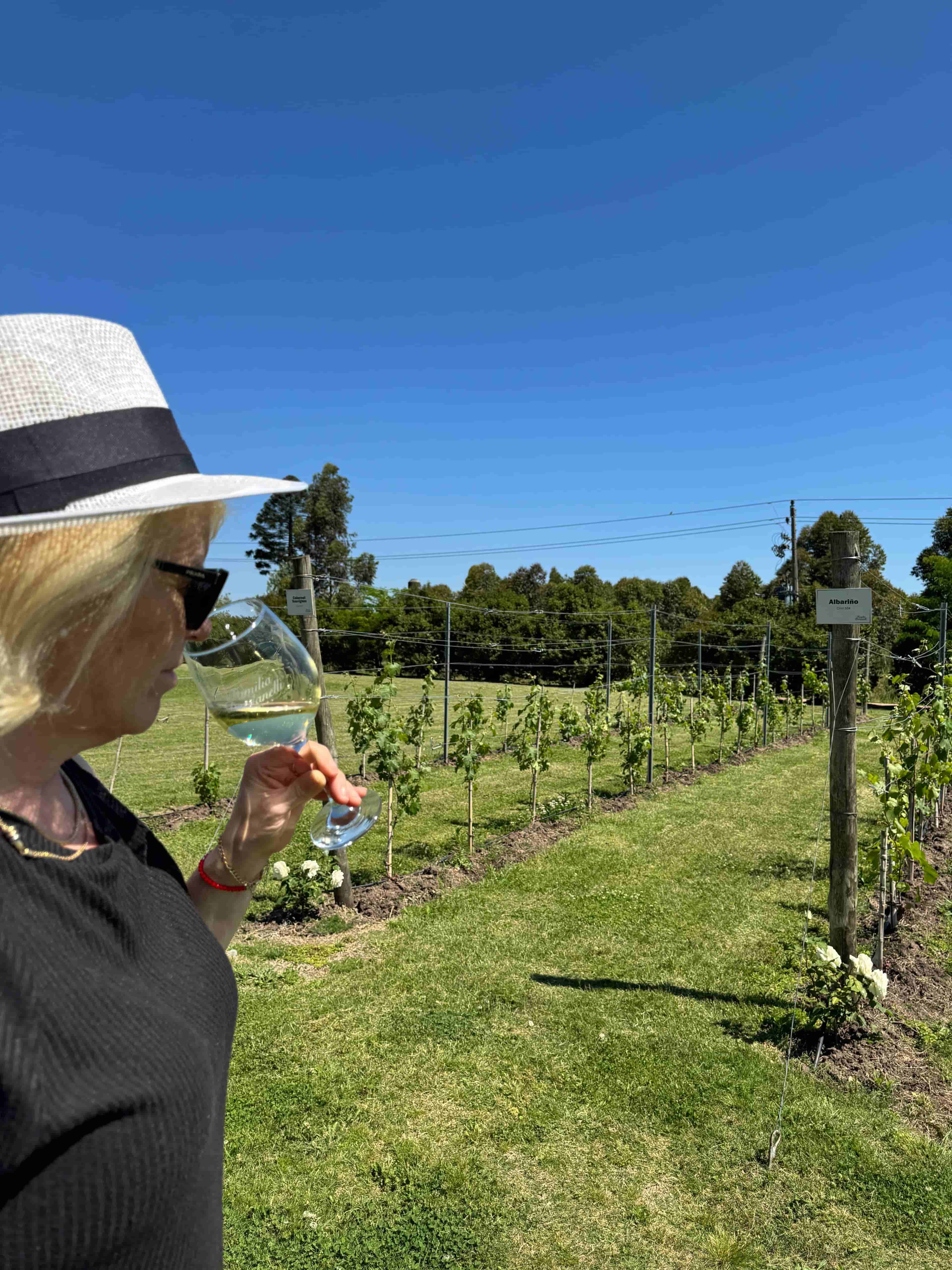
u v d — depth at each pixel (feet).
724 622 111.86
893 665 99.19
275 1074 12.89
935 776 20.57
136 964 2.33
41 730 2.24
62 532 1.86
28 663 1.92
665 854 26.04
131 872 2.56
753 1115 11.93
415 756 44.19
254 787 3.51
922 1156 11.05
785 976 16.63
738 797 35.91
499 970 16.84
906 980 16.29
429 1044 13.85
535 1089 12.57
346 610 103.24
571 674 103.24
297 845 25.23
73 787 2.64
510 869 23.90
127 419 2.18
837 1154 11.07
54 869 2.11
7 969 1.84
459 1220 9.78
